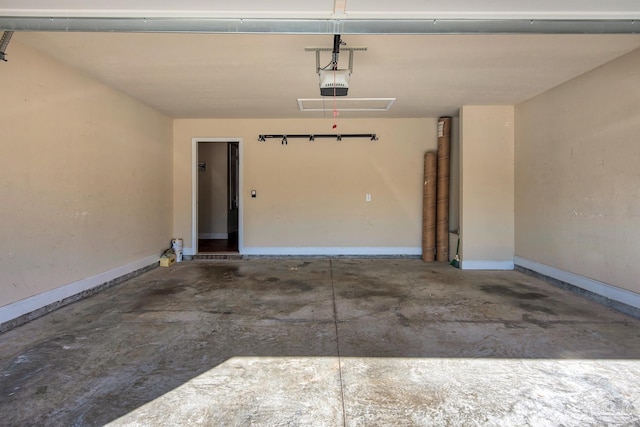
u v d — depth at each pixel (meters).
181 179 6.18
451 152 6.04
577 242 3.98
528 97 4.81
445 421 1.74
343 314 3.28
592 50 3.22
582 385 2.06
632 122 3.27
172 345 2.60
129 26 2.41
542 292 4.04
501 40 3.02
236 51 3.27
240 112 5.68
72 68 3.65
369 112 5.69
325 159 6.16
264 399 1.92
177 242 5.95
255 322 3.07
